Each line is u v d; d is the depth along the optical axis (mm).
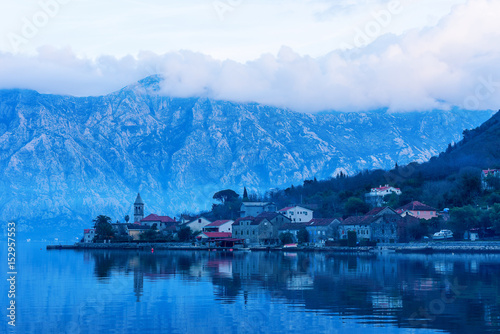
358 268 165125
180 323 91125
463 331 85062
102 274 158750
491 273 147500
